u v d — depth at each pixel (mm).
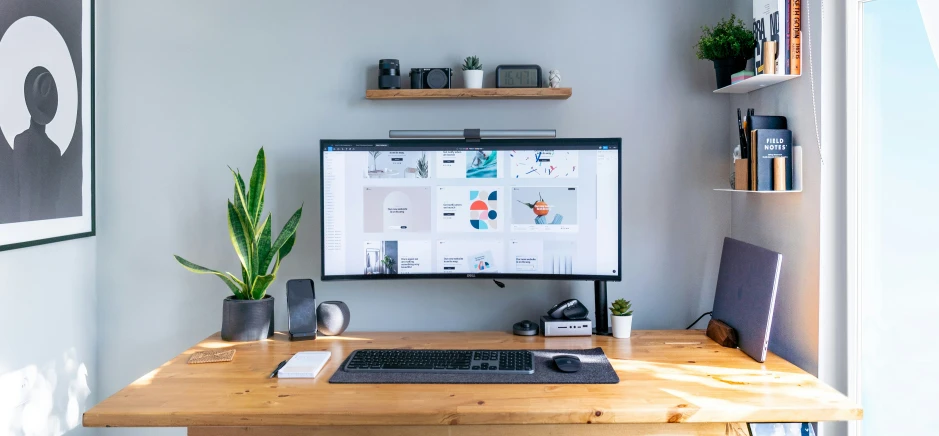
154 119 2070
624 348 1767
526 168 1909
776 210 1794
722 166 2078
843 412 1285
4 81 1612
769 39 1705
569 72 2076
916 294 1541
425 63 2078
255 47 2070
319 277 2090
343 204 1912
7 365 1684
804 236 1659
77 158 1934
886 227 1586
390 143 1905
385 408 1294
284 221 2082
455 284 2096
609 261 1903
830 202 1588
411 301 2098
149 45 2061
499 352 1650
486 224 1925
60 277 1900
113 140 2068
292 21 2074
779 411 1291
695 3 2061
